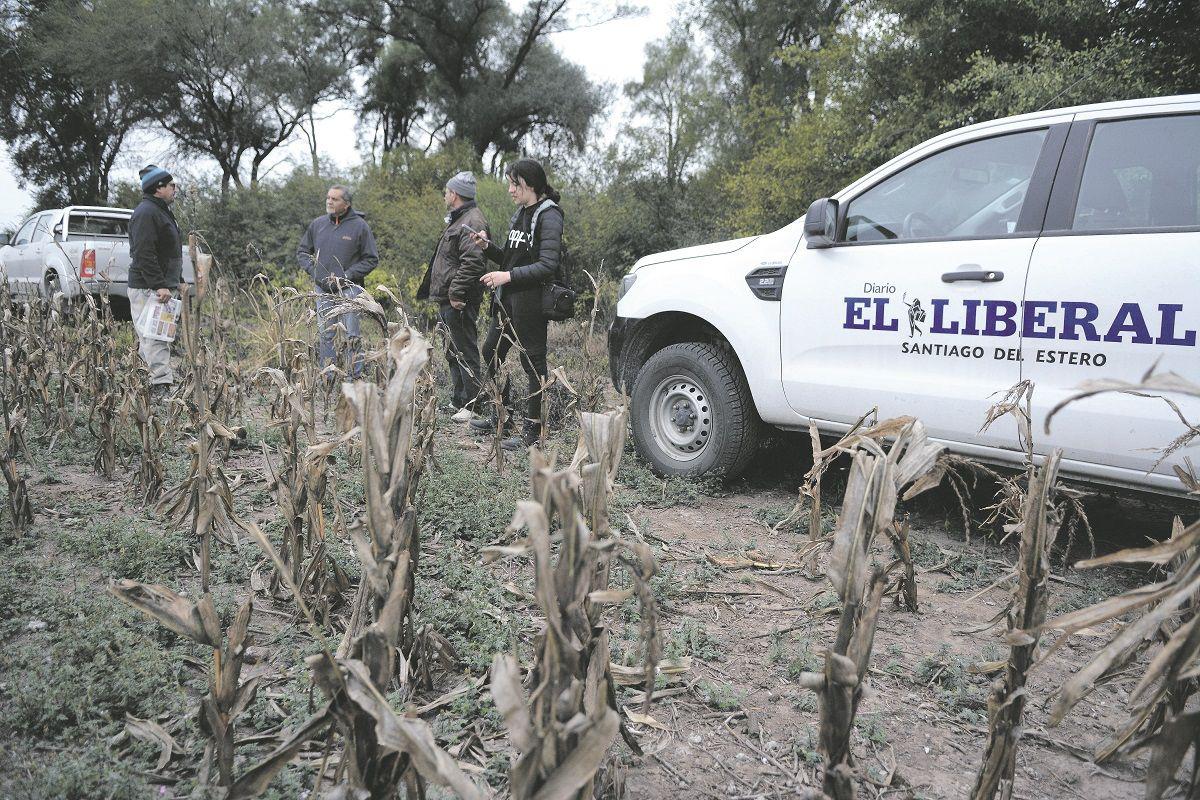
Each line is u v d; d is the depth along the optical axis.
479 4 30.11
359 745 1.35
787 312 3.89
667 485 4.18
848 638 1.38
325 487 2.48
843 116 12.51
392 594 1.36
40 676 2.08
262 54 24.20
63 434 4.30
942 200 3.53
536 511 1.15
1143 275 2.85
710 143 21.05
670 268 4.51
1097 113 3.15
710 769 1.96
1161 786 1.24
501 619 2.57
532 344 4.57
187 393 3.97
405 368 1.47
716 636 2.64
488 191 13.60
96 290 8.41
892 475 1.38
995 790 1.63
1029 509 1.54
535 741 1.16
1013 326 3.16
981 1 10.52
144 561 2.80
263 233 15.44
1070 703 1.23
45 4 24.75
